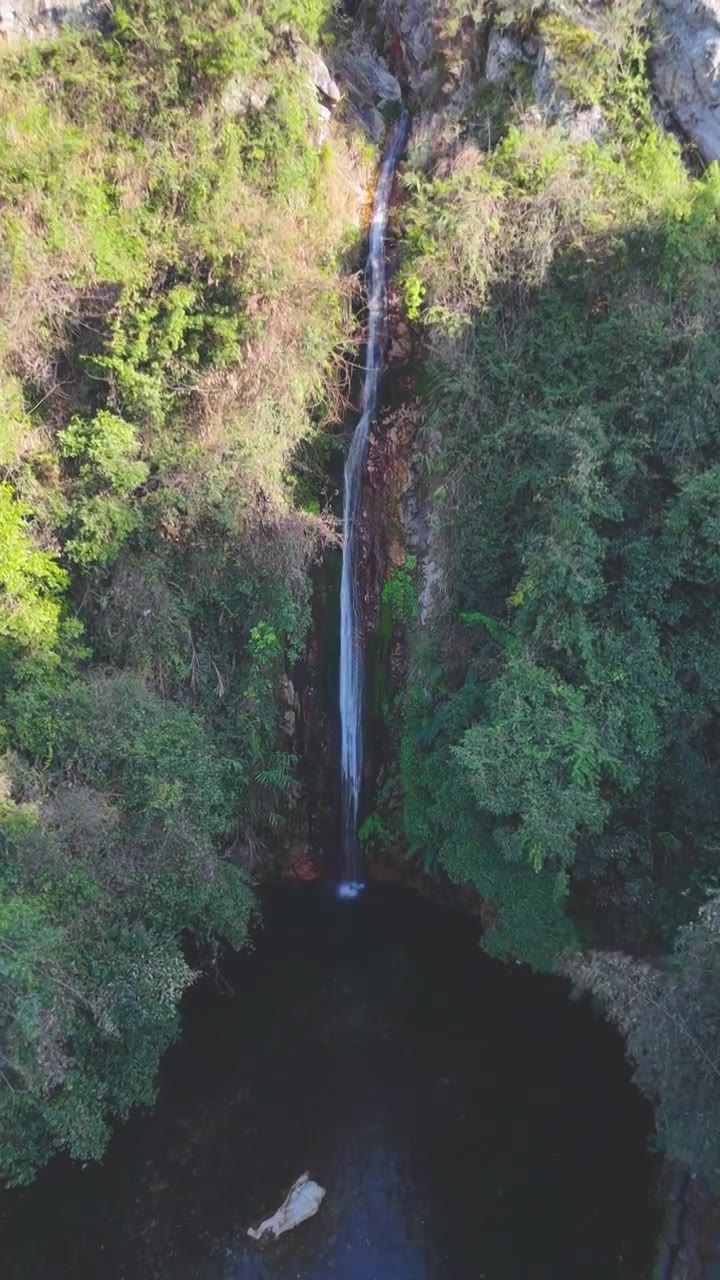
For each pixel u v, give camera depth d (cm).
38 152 1039
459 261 1218
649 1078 874
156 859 965
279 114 1184
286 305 1185
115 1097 977
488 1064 1123
